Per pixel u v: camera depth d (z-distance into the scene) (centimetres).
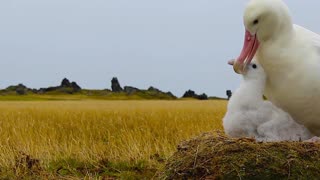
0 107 1130
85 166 404
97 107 1127
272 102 307
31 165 386
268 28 294
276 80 297
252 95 294
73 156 433
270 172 264
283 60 292
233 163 265
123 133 536
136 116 744
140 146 454
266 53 297
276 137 294
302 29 302
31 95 2878
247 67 299
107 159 421
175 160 277
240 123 293
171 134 549
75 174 379
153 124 638
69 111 912
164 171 278
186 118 684
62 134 557
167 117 716
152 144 480
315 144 271
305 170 265
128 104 1380
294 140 290
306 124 300
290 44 292
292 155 266
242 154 266
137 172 390
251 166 264
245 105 293
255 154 265
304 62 287
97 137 566
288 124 297
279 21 292
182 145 281
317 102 288
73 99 2655
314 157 267
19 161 386
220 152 269
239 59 298
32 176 364
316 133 307
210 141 275
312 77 286
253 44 300
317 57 289
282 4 295
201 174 269
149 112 839
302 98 290
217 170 266
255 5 295
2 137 515
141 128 555
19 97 2716
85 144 464
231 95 300
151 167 400
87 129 591
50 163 415
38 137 504
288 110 300
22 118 726
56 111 915
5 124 623
